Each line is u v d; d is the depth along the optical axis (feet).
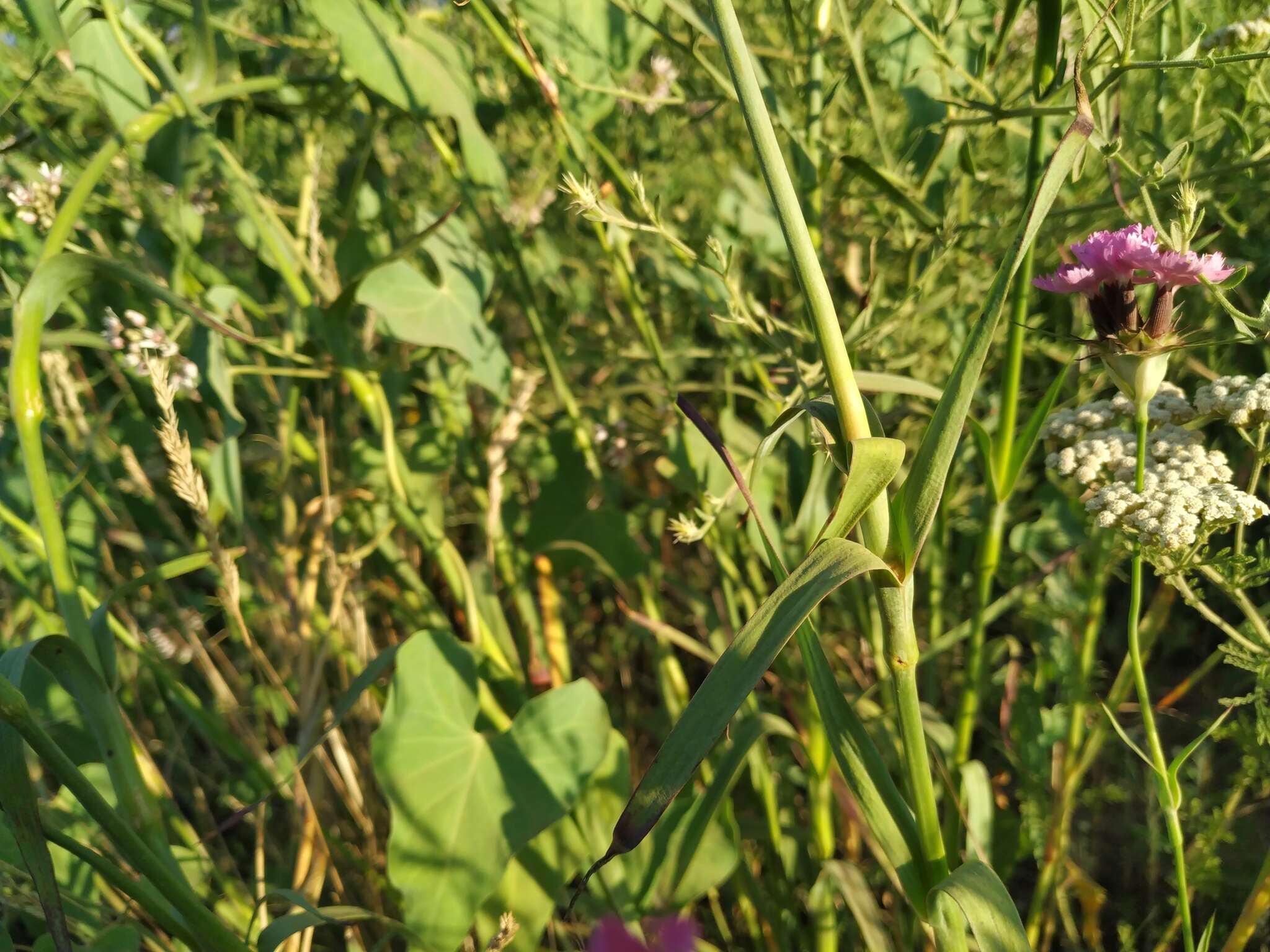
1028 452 5.16
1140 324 4.36
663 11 7.39
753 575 6.91
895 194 5.83
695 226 7.75
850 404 3.61
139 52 6.99
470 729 5.70
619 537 7.27
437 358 7.75
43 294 4.69
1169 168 4.55
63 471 7.79
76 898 5.84
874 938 5.54
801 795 7.30
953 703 7.23
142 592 7.88
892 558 3.82
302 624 6.69
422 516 6.81
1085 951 6.28
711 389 7.26
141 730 7.26
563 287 8.44
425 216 6.86
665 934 2.23
